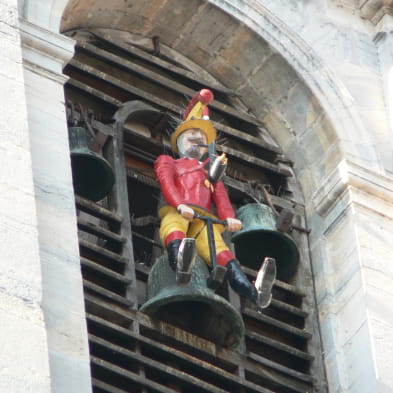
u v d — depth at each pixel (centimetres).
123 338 2711
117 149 3014
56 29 2928
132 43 3316
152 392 2658
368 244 3038
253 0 3341
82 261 2762
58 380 2369
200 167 2916
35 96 2778
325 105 3253
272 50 3309
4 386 2239
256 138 3294
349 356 2911
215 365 2806
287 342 2980
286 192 3231
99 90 3167
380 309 2927
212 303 2775
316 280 3073
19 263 2386
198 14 3309
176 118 3139
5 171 2500
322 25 3406
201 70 3381
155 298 2758
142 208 3147
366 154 3192
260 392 2789
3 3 2769
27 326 2316
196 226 2870
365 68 3369
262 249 3109
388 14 3475
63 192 2641
